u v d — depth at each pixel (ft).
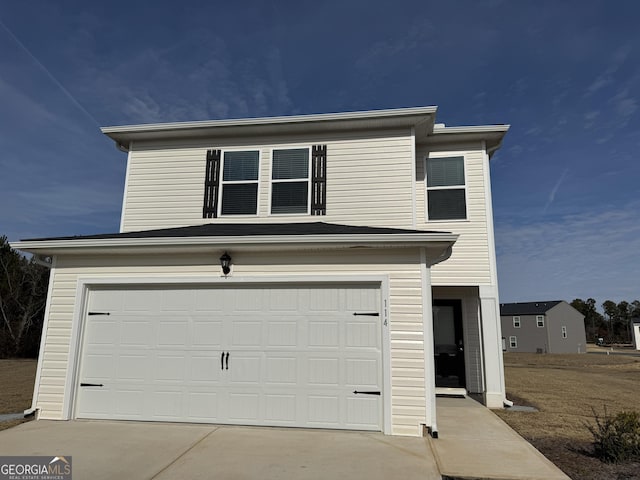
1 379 41.37
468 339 33.96
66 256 23.12
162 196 31.99
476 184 31.45
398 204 29.35
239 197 31.22
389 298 20.29
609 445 15.94
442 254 21.56
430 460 15.26
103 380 21.54
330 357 20.22
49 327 22.36
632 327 177.78
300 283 21.20
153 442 17.21
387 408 19.10
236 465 14.47
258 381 20.48
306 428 19.66
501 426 21.53
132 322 22.04
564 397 34.09
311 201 30.27
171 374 21.17
